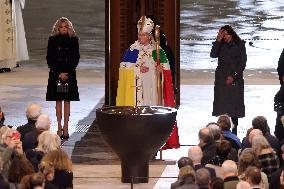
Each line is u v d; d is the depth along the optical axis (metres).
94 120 40.09
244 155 25.36
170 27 40.91
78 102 44.00
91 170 31.94
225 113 36.44
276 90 47.16
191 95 45.84
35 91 47.06
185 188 22.92
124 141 28.73
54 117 40.91
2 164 25.06
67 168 24.73
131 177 27.56
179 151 34.72
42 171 23.86
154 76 33.53
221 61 36.41
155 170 31.78
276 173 25.38
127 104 33.44
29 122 29.69
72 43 36.41
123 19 40.44
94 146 35.53
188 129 38.38
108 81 41.47
